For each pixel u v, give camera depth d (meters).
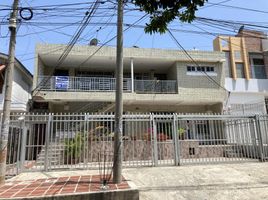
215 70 18.50
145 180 7.91
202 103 18.67
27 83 18.05
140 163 10.29
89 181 7.21
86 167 9.64
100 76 19.22
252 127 11.50
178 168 9.52
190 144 11.85
